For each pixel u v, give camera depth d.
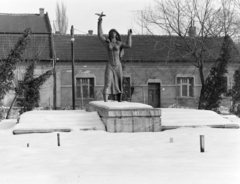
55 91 35.75
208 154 10.77
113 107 16.88
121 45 19.62
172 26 33.44
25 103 27.17
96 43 40.72
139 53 39.91
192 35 32.97
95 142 13.69
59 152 11.59
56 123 17.27
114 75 19.56
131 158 10.41
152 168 8.80
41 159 10.44
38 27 40.72
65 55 38.31
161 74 39.91
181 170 8.45
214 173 8.02
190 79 40.38
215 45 33.12
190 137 14.61
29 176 8.29
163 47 36.78
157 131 17.05
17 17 42.50
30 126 16.78
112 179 7.73
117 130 16.66
